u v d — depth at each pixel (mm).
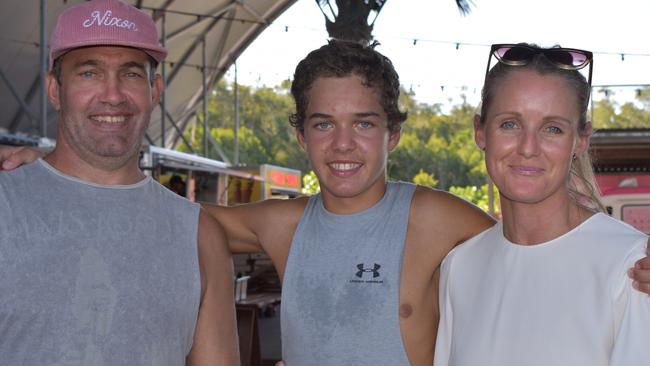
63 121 2287
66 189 2234
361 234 2479
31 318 2076
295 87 2570
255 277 13031
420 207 2523
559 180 2002
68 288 2115
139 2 18078
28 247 2115
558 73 1999
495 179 2070
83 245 2164
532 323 1951
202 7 20109
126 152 2287
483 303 2102
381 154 2498
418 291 2451
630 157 6977
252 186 17422
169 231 2316
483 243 2229
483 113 2135
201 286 2373
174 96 25141
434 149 64438
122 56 2307
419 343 2428
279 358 8297
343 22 11219
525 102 1987
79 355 2092
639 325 1763
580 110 2033
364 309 2391
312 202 2645
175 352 2268
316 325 2422
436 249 2484
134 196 2297
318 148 2492
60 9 14914
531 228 2047
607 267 1879
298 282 2490
